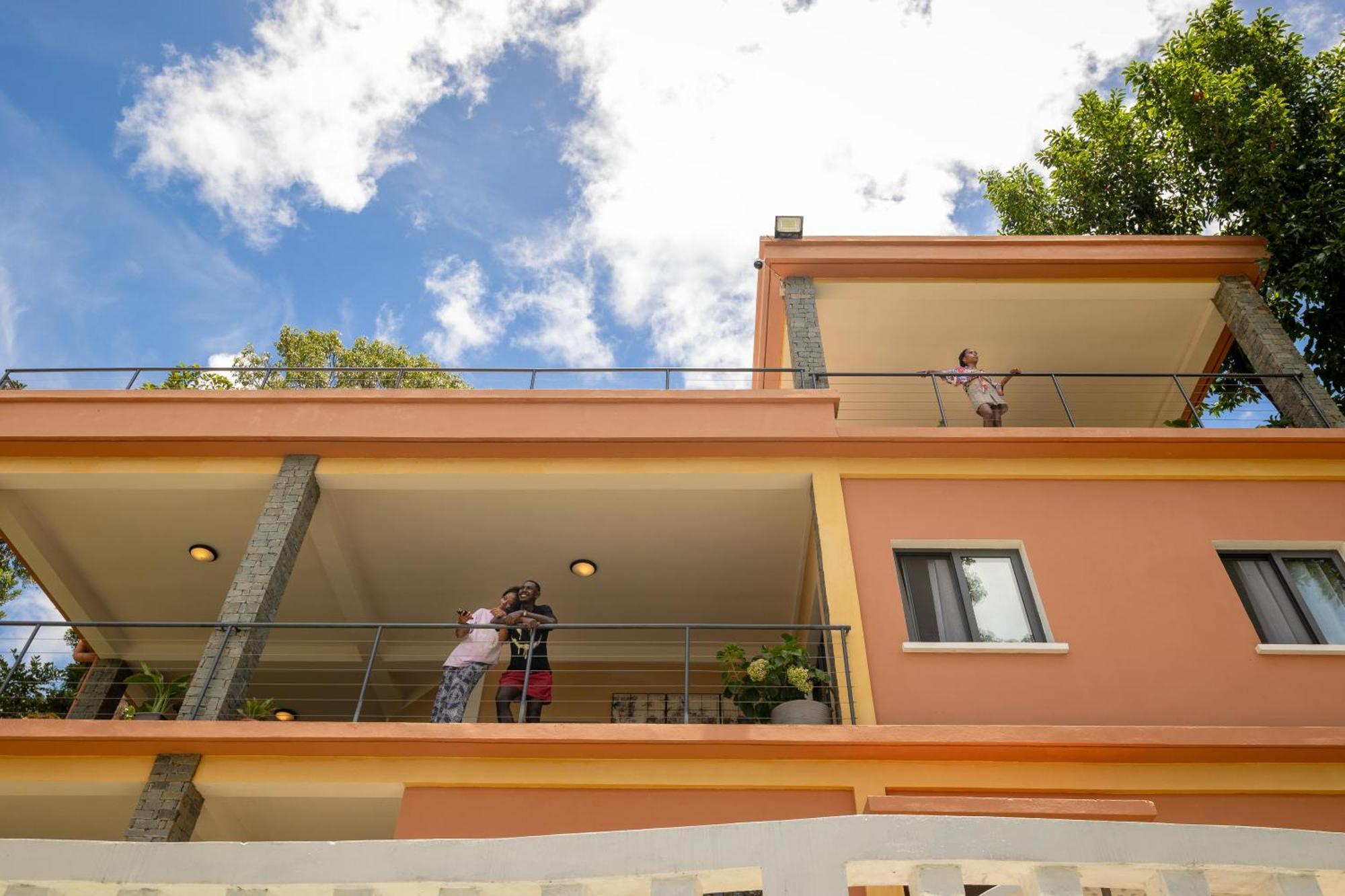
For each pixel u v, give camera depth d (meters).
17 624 8.83
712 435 9.99
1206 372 13.40
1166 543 9.48
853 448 10.05
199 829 8.73
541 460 10.14
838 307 12.68
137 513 11.06
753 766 7.91
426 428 10.11
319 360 20.16
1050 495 9.84
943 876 2.58
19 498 10.83
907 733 7.73
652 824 7.71
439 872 2.62
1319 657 8.69
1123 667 8.64
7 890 2.66
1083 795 7.67
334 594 12.46
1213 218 14.73
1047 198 16.56
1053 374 11.16
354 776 8.00
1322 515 9.70
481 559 11.80
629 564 11.88
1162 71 14.62
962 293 12.34
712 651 13.47
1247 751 7.77
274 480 10.24
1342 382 14.02
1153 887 2.60
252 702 8.76
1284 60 14.23
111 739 7.93
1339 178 13.05
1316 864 2.52
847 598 9.04
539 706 9.48
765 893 2.59
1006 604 9.27
